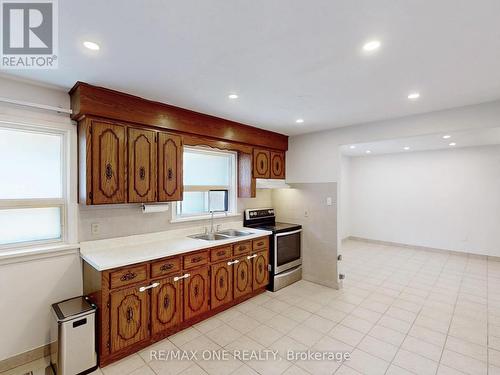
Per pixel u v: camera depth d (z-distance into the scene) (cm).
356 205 687
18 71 197
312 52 172
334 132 381
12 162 219
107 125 236
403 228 612
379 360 221
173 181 285
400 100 262
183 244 282
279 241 373
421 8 128
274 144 409
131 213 279
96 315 211
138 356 226
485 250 516
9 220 218
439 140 454
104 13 132
